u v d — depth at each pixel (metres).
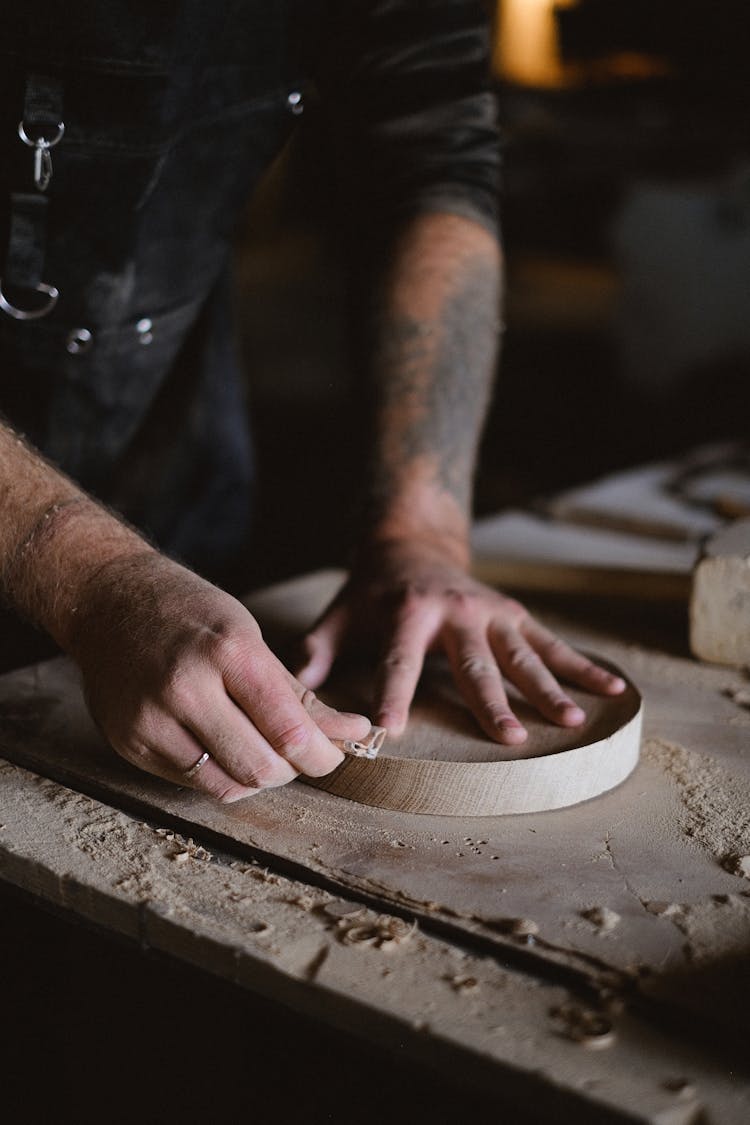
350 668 1.03
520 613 1.04
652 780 0.91
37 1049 0.90
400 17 1.28
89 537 0.86
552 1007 0.65
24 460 0.90
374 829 0.83
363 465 1.21
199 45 1.10
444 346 1.26
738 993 0.65
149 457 1.52
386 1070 0.69
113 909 0.74
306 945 0.70
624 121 4.18
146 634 0.80
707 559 1.12
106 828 0.83
